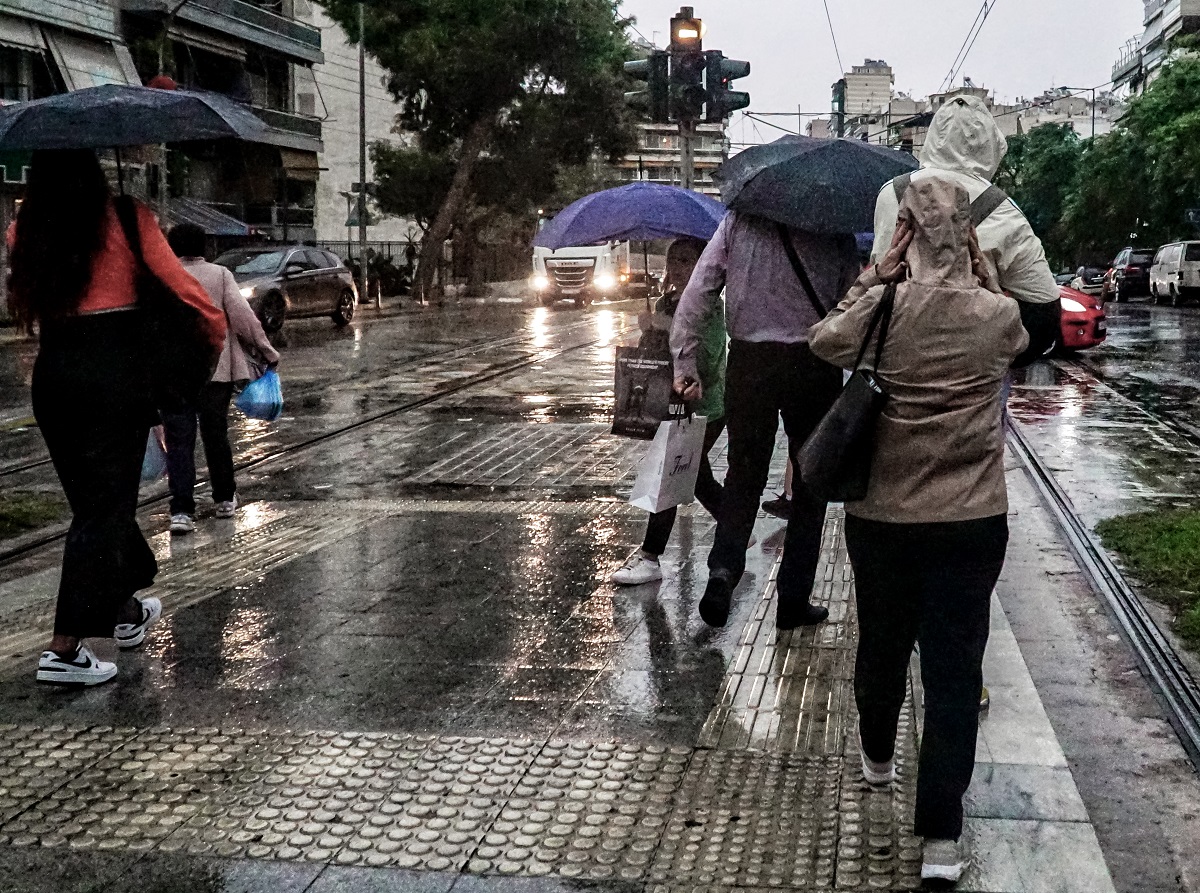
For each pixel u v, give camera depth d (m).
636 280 44.84
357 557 6.80
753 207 4.82
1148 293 45.38
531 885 3.27
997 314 3.22
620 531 7.35
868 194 4.78
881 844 3.45
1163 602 5.89
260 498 8.69
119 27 33.47
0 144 4.51
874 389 3.25
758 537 7.12
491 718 4.42
